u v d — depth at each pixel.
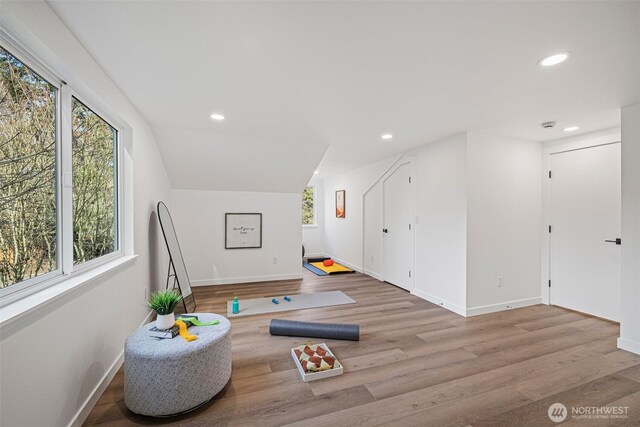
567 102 2.38
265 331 2.79
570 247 3.45
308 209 7.46
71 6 1.28
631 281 2.40
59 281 1.52
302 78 2.00
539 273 3.73
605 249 3.15
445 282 3.55
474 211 3.30
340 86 2.12
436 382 1.95
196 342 1.69
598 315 3.20
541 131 3.22
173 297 1.80
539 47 1.59
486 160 3.37
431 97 2.31
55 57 1.36
